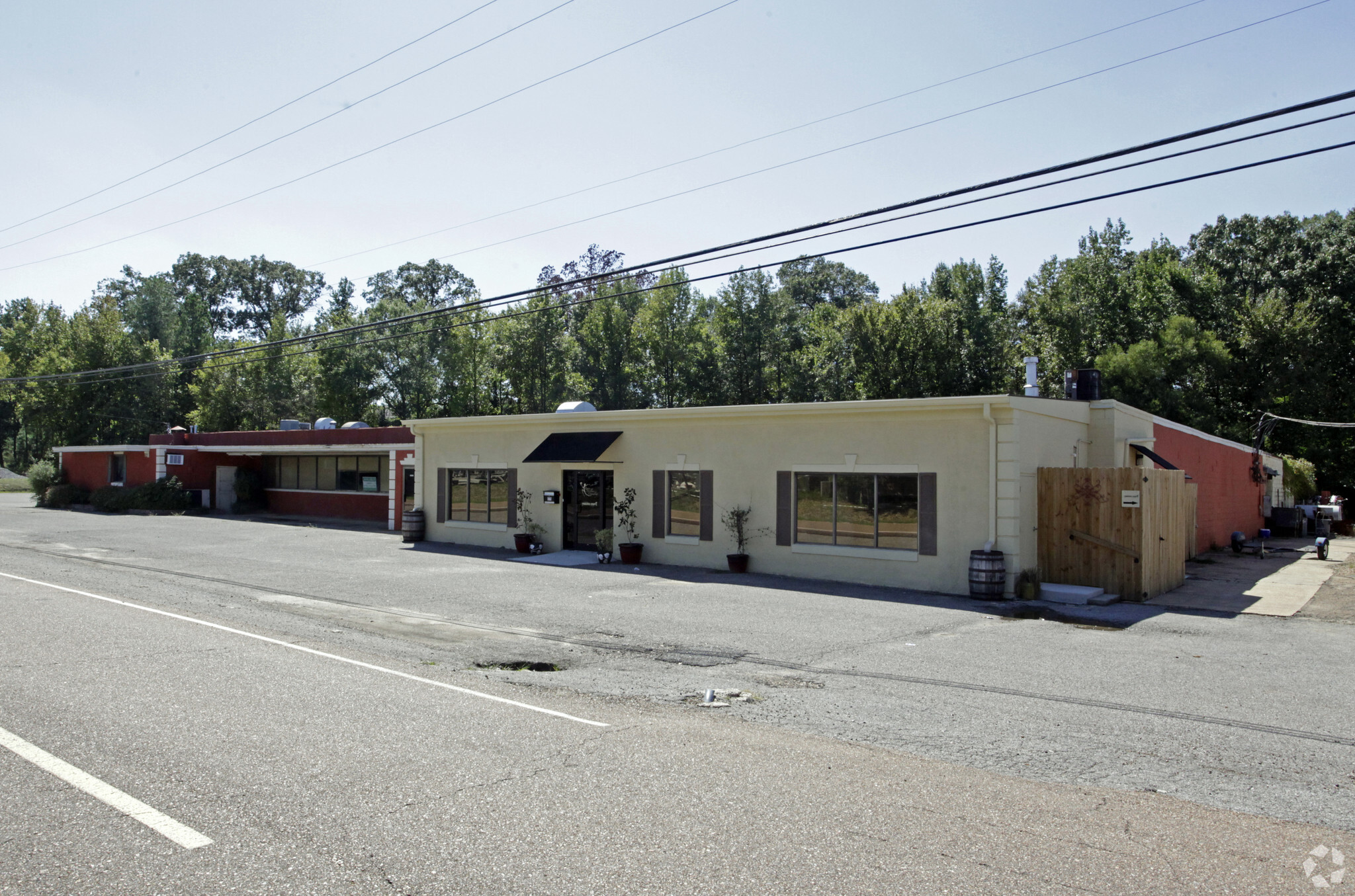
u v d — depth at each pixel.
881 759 6.09
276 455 36.09
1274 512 31.34
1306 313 41.03
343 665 8.70
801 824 4.82
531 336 50.47
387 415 55.66
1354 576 18.11
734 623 12.04
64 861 4.17
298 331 65.75
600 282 52.12
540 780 5.44
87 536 24.50
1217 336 40.84
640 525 19.48
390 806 4.95
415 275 72.88
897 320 42.38
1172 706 7.80
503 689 7.95
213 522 30.59
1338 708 7.81
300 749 5.94
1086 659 9.89
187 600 12.96
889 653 10.16
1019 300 53.31
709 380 48.28
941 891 4.03
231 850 4.32
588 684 8.35
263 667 8.46
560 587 15.38
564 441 20.53
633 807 5.02
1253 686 8.59
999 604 14.03
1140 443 19.27
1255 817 5.13
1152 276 43.75
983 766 6.00
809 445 16.97
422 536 24.05
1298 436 40.16
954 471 15.22
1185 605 14.14
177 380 63.97
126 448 37.41
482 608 13.11
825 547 16.70
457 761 5.77
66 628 10.31
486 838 4.53
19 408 58.16
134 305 67.69
